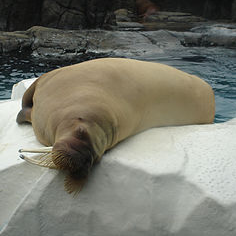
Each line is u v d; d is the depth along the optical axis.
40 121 3.45
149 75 3.84
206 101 4.49
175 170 3.01
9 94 7.67
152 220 2.99
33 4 16.48
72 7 16.86
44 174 3.05
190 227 2.85
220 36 15.62
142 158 3.19
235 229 2.73
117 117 3.30
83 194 3.06
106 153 3.28
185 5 30.81
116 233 3.07
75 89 3.36
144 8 26.00
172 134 3.79
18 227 3.02
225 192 2.84
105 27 17.58
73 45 12.73
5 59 11.35
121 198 3.06
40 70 9.93
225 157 3.27
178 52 13.26
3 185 3.19
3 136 4.15
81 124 2.92
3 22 15.99
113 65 3.71
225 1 28.39
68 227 3.09
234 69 10.48
